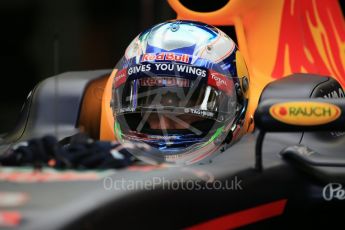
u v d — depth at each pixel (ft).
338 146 27.27
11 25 86.07
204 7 33.63
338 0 38.27
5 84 84.99
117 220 18.93
